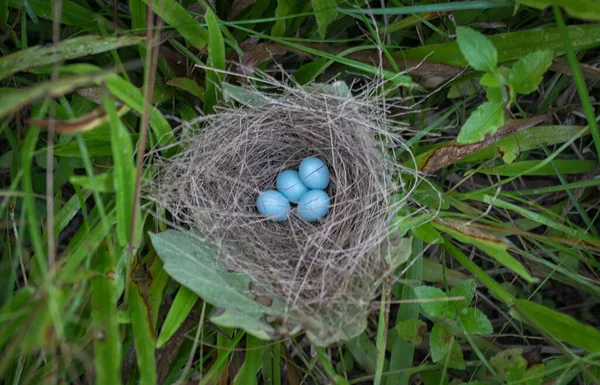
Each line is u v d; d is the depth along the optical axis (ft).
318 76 1.45
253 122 1.32
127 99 1.09
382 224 1.20
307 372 1.26
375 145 1.25
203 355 1.32
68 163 1.31
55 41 1.13
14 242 1.33
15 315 1.05
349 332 1.11
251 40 1.33
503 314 1.36
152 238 1.15
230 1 1.41
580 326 1.13
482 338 1.33
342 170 1.36
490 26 1.34
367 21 1.31
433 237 1.22
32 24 1.40
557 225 1.26
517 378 1.19
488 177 1.41
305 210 1.33
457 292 1.21
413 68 1.27
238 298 1.15
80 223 1.43
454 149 1.28
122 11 1.37
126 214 1.09
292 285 1.20
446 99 1.45
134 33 1.25
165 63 1.32
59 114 1.20
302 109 1.31
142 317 1.13
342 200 1.34
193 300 1.17
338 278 1.20
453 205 1.31
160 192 1.22
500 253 1.15
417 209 1.29
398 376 1.26
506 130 1.26
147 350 1.10
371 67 1.27
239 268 1.21
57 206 1.33
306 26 1.42
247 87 1.29
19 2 1.27
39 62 1.15
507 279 1.43
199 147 1.25
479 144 1.27
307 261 1.28
